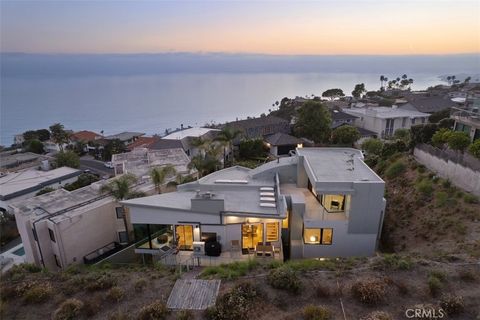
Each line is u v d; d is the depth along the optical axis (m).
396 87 163.75
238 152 61.06
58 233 25.91
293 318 13.67
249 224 23.64
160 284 17.05
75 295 16.47
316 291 15.30
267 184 28.44
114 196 29.45
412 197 27.97
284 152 61.78
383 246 25.72
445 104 74.19
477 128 34.72
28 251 27.78
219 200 22.92
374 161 41.47
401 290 14.94
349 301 14.64
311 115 62.34
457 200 24.17
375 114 67.50
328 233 24.00
